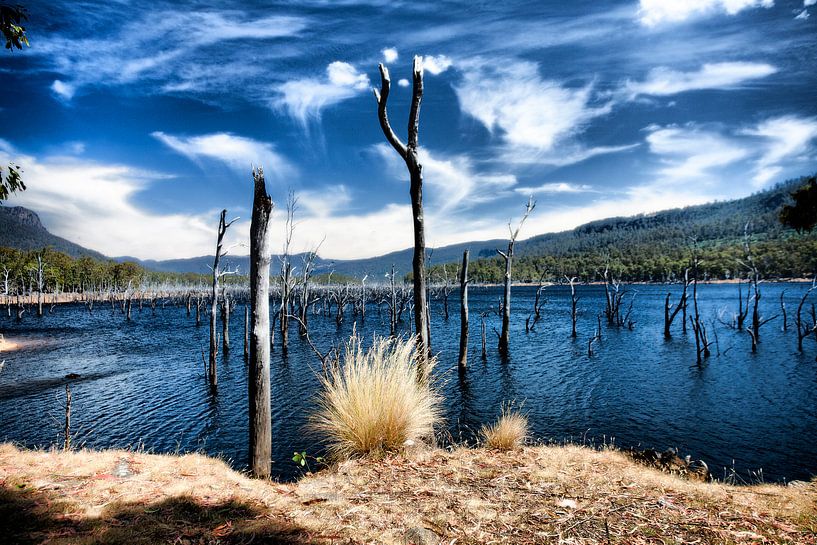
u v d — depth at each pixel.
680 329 44.38
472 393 20.95
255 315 5.43
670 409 18.08
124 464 5.10
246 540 2.93
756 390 20.91
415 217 6.95
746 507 3.96
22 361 30.98
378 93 6.81
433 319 59.41
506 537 3.23
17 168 6.07
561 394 20.72
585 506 3.90
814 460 12.70
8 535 2.84
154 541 2.82
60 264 116.38
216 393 21.48
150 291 130.00
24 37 5.53
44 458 5.20
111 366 28.88
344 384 6.16
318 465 5.89
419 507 3.79
